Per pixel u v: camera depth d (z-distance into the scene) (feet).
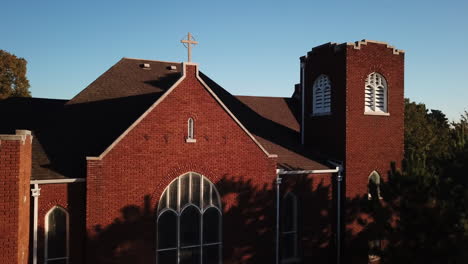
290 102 111.75
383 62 90.68
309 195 81.25
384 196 59.77
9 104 76.79
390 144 91.35
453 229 53.72
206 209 68.69
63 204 60.13
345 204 84.48
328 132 90.02
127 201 61.72
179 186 66.23
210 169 68.80
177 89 65.87
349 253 84.58
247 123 92.22
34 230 57.47
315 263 81.66
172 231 65.82
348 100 85.71
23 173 50.08
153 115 63.82
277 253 75.82
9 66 167.94
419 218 53.72
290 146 91.40
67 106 76.13
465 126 70.79
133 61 89.51
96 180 59.41
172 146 65.46
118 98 79.30
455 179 60.90
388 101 91.15
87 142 69.92
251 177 72.90
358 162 86.58
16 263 46.32
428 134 159.74
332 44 89.86
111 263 60.29
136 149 62.44
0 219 45.37
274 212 75.41
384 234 60.39
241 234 71.77
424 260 54.08
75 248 60.64
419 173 57.00
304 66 98.43
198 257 68.08
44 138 68.74
